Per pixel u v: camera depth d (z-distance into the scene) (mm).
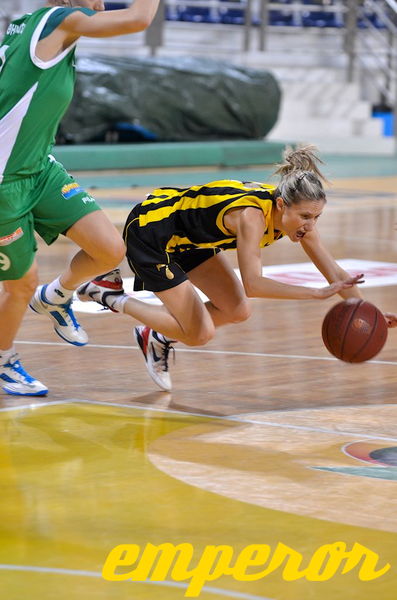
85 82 32562
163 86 33938
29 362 11078
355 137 41969
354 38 42344
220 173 32531
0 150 8602
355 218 24203
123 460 7824
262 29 41406
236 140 35844
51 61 8477
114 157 31656
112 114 32906
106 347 11859
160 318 9430
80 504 6836
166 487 7199
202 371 10797
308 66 42719
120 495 7020
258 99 35812
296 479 7395
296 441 8375
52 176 9102
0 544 6129
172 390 10023
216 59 39062
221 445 8242
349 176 33250
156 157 32500
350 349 8180
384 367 11062
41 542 6164
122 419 9000
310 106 42250
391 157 40188
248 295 8328
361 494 7074
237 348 11891
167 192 9273
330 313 8344
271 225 8586
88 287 9867
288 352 11711
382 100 45000
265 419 9039
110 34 8383
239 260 8453
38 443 8266
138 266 9148
